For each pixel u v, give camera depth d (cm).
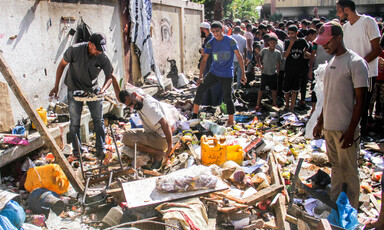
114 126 670
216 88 769
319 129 404
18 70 518
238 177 428
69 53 473
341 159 366
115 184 401
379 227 339
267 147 531
